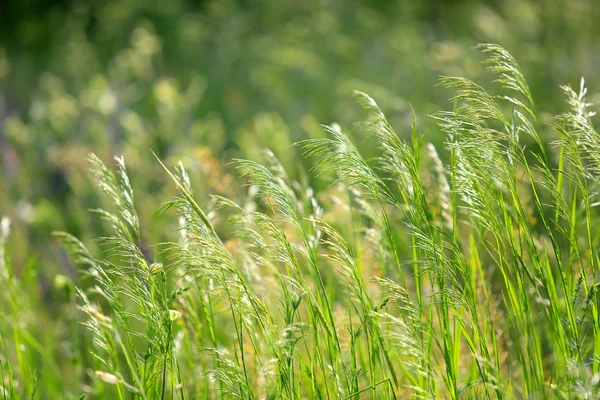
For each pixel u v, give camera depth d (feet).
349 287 7.60
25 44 35.78
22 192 19.98
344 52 27.12
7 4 37.99
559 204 7.18
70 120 23.12
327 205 12.02
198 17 33.65
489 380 7.24
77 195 17.78
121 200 7.97
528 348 7.30
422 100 21.58
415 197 7.30
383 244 9.32
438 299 9.71
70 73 30.07
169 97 21.06
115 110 23.03
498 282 11.80
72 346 10.43
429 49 26.84
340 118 21.24
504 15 28.35
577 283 7.23
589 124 7.45
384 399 7.91
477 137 7.12
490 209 7.18
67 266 15.35
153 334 7.58
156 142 21.45
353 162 7.13
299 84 25.35
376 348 7.73
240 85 26.73
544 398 6.99
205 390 8.25
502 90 20.36
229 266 6.96
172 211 15.47
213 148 20.12
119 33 32.81
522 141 16.40
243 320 7.36
